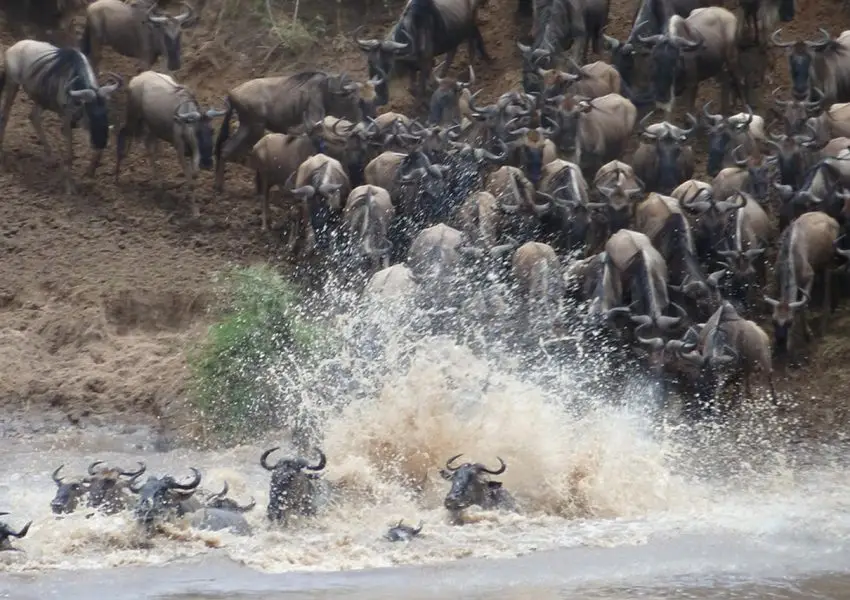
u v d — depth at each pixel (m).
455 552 47.78
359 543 48.84
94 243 79.69
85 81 82.88
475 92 92.88
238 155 86.94
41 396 69.44
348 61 95.81
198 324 74.19
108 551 47.66
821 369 70.50
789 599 42.94
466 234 72.31
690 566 46.34
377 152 81.00
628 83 89.62
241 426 66.12
